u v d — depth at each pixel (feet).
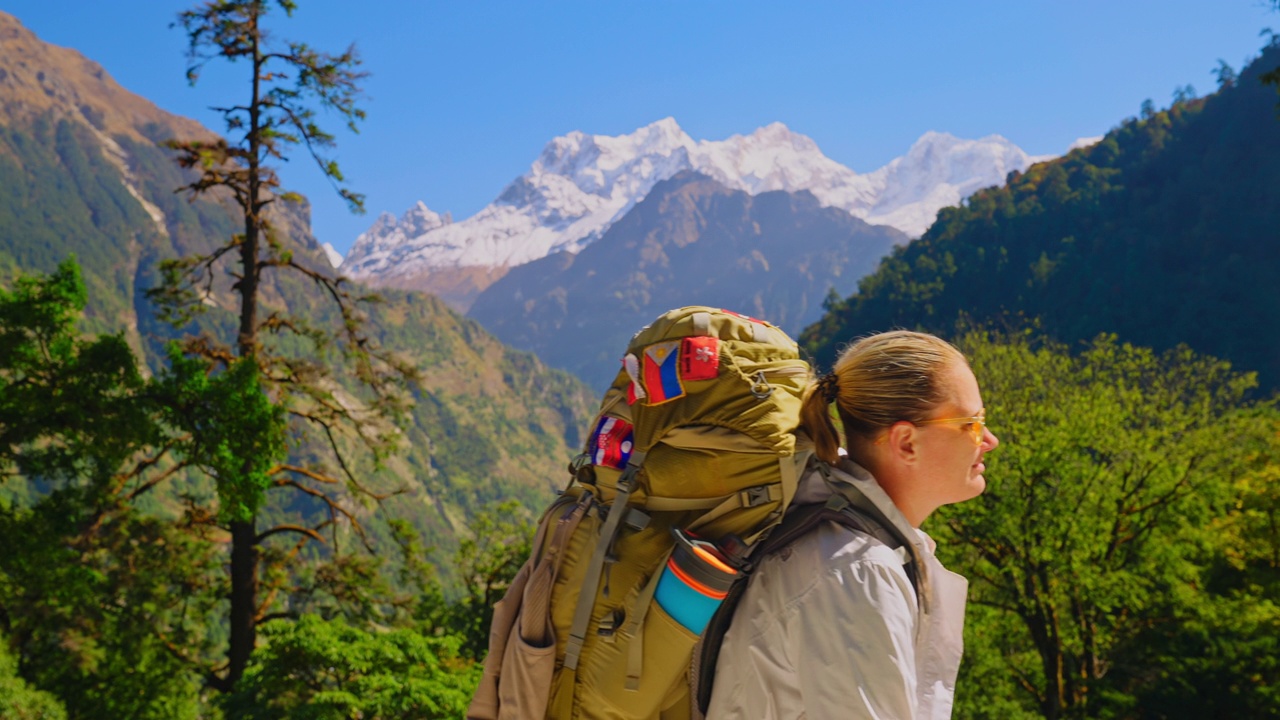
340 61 63.77
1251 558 85.35
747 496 4.36
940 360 4.65
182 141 63.52
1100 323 520.42
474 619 95.14
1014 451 71.82
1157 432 78.54
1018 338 92.94
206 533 68.59
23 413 53.16
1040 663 85.35
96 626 60.64
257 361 62.90
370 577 68.64
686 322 4.59
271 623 36.99
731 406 4.40
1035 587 72.23
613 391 4.88
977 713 74.38
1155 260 545.85
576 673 4.39
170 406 57.52
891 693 3.92
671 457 4.44
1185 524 79.10
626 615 4.31
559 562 4.58
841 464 4.71
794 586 4.25
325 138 64.90
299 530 69.46
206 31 62.44
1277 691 59.62
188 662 67.05
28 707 43.19
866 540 4.27
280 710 34.71
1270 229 526.98
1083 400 76.69
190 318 64.54
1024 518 70.59
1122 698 65.21
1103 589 70.08
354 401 69.31
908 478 4.68
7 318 52.95
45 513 59.11
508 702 4.59
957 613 4.64
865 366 4.70
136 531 64.34
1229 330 479.41
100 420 53.93
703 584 4.16
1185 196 593.42
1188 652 65.98
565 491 4.95
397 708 33.83
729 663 4.39
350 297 68.18
